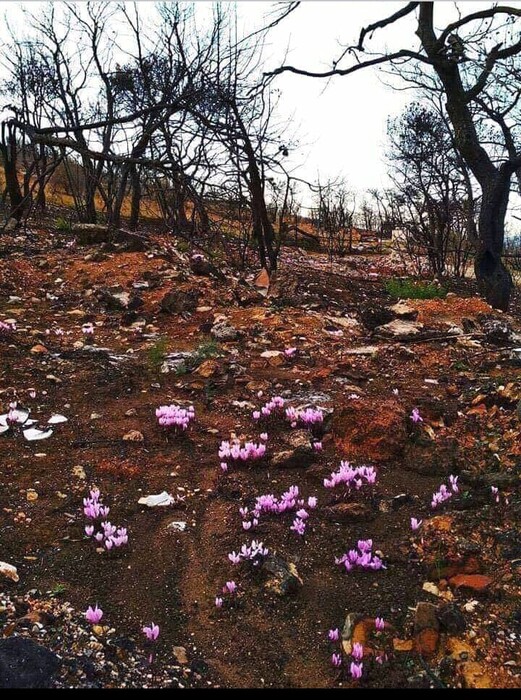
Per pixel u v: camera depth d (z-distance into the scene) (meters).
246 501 1.26
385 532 1.14
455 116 3.52
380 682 0.80
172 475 1.35
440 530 1.09
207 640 0.89
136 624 0.91
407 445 1.41
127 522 1.18
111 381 1.83
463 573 0.99
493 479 1.25
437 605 0.92
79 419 1.59
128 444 1.47
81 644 0.84
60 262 3.49
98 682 0.77
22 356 1.98
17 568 1.03
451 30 2.93
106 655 0.83
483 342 2.40
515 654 0.82
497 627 0.87
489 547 1.05
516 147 4.54
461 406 1.67
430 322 2.71
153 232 5.21
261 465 1.39
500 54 2.76
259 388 1.82
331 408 1.66
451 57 3.03
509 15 2.81
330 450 1.45
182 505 1.23
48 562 1.05
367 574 1.03
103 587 1.00
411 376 2.00
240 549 1.10
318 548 1.10
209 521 1.19
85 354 2.06
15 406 1.63
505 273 3.58
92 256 3.51
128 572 1.04
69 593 0.97
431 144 5.36
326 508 1.22
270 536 1.13
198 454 1.45
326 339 2.41
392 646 0.86
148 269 3.25
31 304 2.75
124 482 1.32
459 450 1.39
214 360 2.00
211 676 0.82
